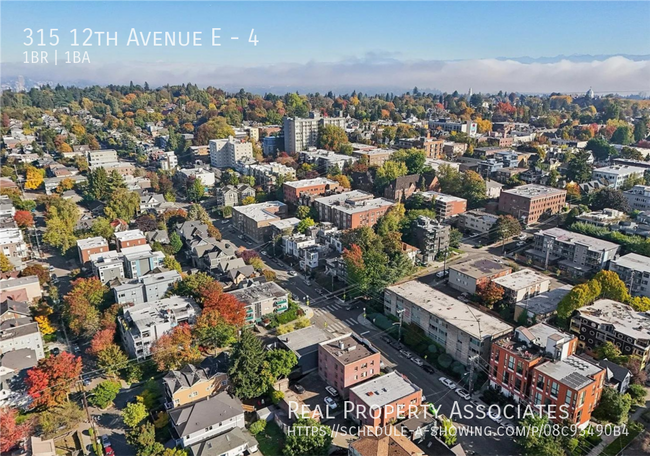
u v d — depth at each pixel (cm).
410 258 14650
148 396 9150
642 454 7875
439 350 10806
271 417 8969
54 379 9062
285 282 14588
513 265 15100
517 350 9194
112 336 10675
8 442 7906
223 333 10650
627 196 19225
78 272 14650
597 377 8412
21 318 11306
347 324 12181
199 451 7738
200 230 17112
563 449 7719
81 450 8206
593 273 14188
